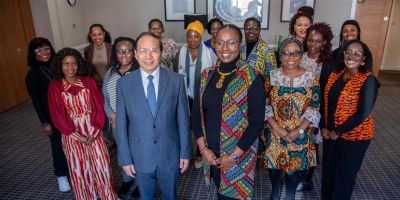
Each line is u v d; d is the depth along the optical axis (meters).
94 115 2.13
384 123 4.03
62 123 2.04
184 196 2.51
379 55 5.72
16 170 2.99
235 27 1.59
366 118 1.77
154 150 1.72
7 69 4.79
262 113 1.56
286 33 5.33
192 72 2.73
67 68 2.01
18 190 2.64
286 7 5.19
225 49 1.55
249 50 2.65
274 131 1.96
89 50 3.15
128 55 2.19
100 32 3.05
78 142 2.09
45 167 3.04
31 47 2.28
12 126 4.15
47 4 4.84
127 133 1.75
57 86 2.04
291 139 1.88
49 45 2.36
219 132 1.62
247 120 1.58
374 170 2.86
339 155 1.91
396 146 3.36
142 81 1.68
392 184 2.63
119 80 1.71
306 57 2.35
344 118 1.82
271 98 1.95
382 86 5.82
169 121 1.72
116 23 5.70
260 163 2.96
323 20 5.22
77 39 5.57
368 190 2.54
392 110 4.52
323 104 1.98
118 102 1.71
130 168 1.77
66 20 5.20
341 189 1.94
